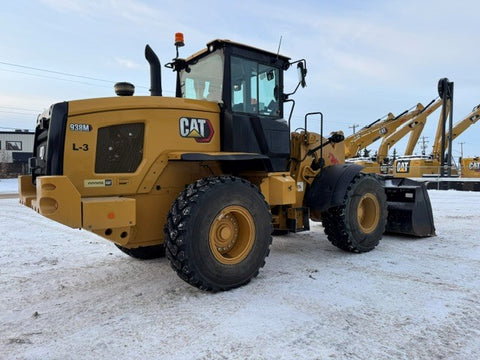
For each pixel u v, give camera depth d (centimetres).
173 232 320
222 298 324
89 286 368
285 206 471
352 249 480
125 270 423
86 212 301
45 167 333
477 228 673
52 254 502
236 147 395
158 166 357
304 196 499
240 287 353
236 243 365
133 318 286
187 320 279
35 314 295
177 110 367
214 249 336
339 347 237
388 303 310
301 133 504
